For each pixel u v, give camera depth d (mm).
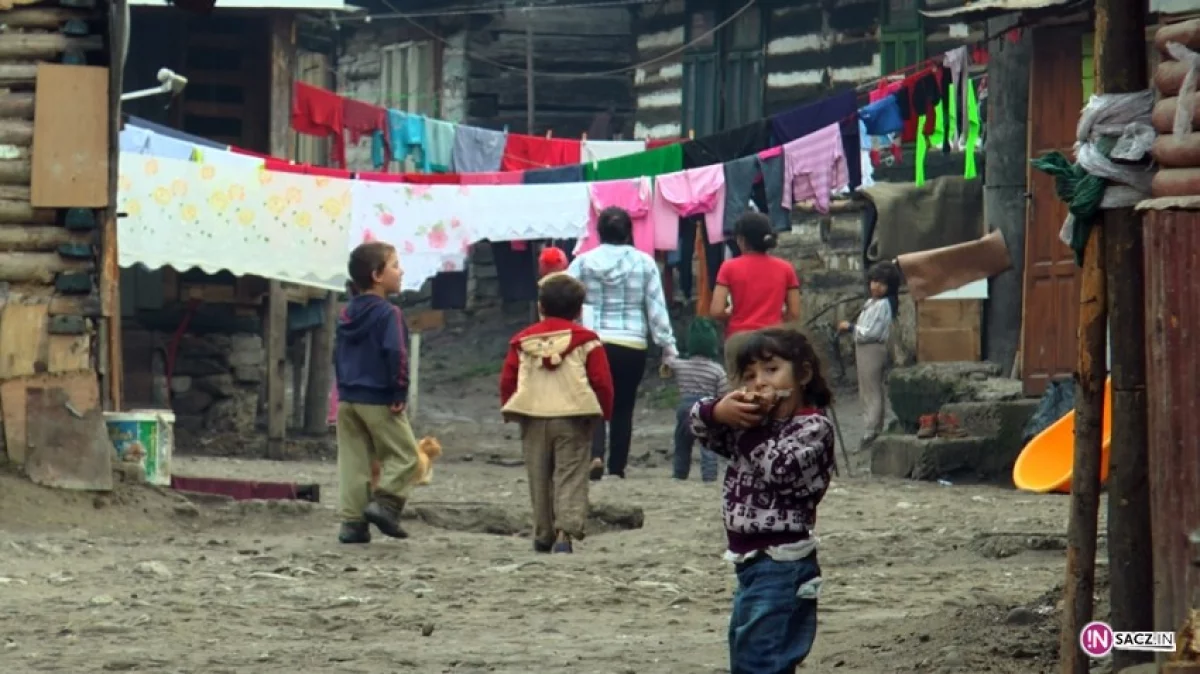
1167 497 14508
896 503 38062
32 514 31312
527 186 51438
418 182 51625
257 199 50469
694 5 85625
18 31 33312
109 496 32594
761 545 15000
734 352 15094
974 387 48062
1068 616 15641
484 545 30531
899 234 54656
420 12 96500
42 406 32625
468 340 90562
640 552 29656
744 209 51000
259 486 36406
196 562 27484
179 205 50000
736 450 15156
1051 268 47219
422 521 35344
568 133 93875
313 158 68812
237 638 21062
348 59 102000
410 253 51125
